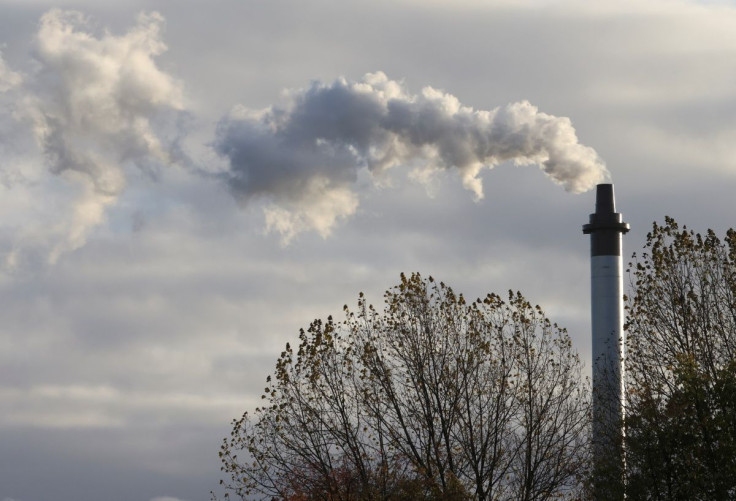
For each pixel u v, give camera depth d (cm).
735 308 7306
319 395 7038
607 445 7156
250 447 6956
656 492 6500
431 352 7312
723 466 6225
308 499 6875
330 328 7194
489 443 7269
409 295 7450
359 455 6944
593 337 11500
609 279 11475
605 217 11569
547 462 7262
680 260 7462
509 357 7412
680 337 7331
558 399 7400
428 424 7150
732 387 6388
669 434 6469
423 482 6762
